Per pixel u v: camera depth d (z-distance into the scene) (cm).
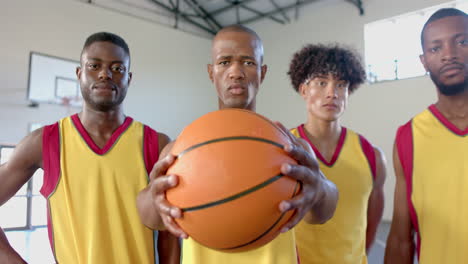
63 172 96
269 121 62
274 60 601
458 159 88
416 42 453
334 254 100
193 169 53
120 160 98
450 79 85
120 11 538
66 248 92
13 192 98
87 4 500
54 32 461
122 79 101
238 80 74
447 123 92
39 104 443
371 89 478
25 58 434
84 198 95
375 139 470
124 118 108
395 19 472
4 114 416
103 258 90
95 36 101
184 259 76
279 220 55
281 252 71
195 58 637
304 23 564
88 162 97
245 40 76
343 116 500
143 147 102
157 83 577
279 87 591
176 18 611
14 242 315
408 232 98
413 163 95
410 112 445
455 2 420
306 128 115
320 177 64
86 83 98
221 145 54
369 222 119
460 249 84
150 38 573
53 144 99
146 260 93
